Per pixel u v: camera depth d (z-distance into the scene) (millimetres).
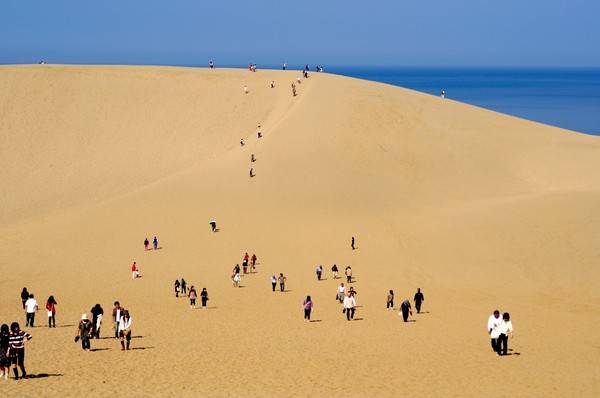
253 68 117250
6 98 102125
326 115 81188
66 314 34469
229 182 65250
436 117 83562
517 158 72938
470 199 62344
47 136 94375
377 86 97938
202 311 35594
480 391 20109
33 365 22234
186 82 109688
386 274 44000
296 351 25656
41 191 79375
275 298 39250
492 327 24906
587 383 21125
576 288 39312
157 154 89938
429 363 23703
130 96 105562
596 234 47188
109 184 80750
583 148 76000
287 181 65000
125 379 20531
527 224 50625
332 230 53781
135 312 35094
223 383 20391
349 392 19719
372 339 28141
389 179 66812
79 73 111375
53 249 51094
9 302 37844
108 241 52719
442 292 39562
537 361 24062
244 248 50812
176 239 52812
